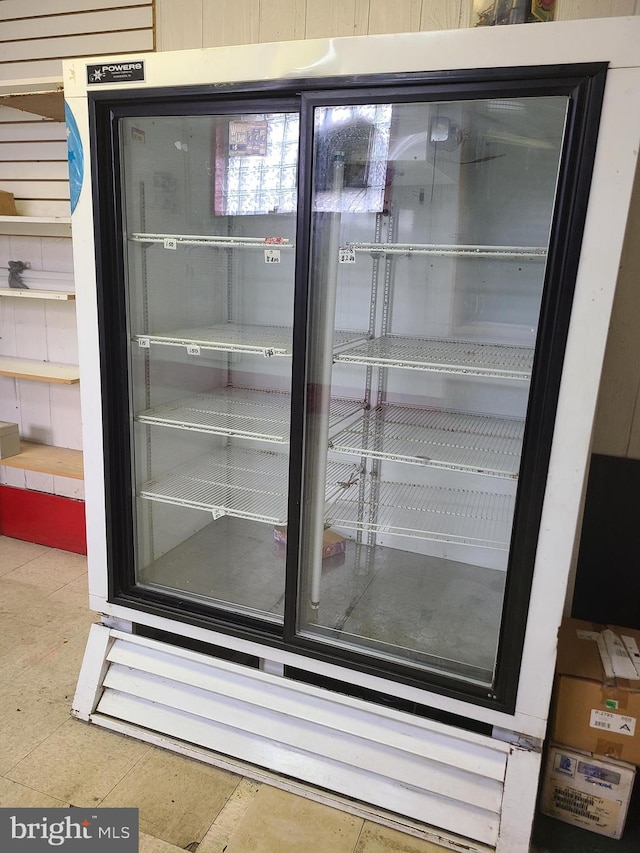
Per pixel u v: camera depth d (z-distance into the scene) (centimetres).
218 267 227
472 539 180
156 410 207
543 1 143
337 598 204
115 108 160
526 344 207
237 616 180
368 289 224
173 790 171
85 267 170
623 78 116
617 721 161
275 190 185
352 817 166
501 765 155
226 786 174
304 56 138
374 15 220
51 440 328
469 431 205
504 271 205
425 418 220
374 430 205
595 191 122
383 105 143
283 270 224
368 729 167
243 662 181
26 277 304
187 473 227
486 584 217
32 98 241
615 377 203
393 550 242
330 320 160
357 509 228
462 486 236
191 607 185
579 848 162
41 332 311
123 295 175
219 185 195
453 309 215
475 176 198
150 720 188
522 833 153
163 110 156
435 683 158
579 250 125
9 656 225
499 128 157
